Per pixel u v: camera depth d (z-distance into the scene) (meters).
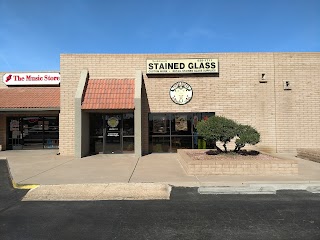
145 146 17.47
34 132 20.33
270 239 4.97
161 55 17.64
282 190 8.54
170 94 17.61
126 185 8.83
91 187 8.64
